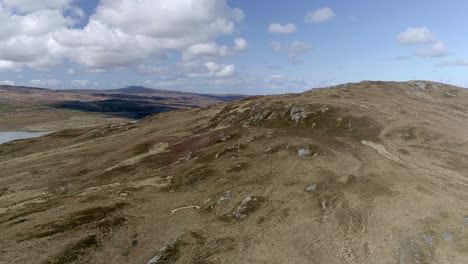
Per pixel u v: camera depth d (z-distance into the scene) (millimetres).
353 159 56812
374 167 52938
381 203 42281
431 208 39438
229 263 34750
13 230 44188
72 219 46062
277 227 40750
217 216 45812
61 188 64125
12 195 62000
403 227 36719
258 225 41781
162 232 42688
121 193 56469
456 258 31859
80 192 60281
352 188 47438
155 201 52750
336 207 43219
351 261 33438
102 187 61719
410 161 55406
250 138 74125
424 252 32969
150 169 70438
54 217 47438
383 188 45969
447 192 43531
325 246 36188
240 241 38750
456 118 82750
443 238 34375
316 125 76000
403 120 74188
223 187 53062
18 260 36500
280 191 48938
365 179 49250
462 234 34656
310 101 91750
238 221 43531
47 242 40156
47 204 54312
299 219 41844
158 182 61250
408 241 34500
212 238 39969
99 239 41094
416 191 44094
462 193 43188
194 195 53156
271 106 91375
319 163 56719
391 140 64875
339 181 49781
